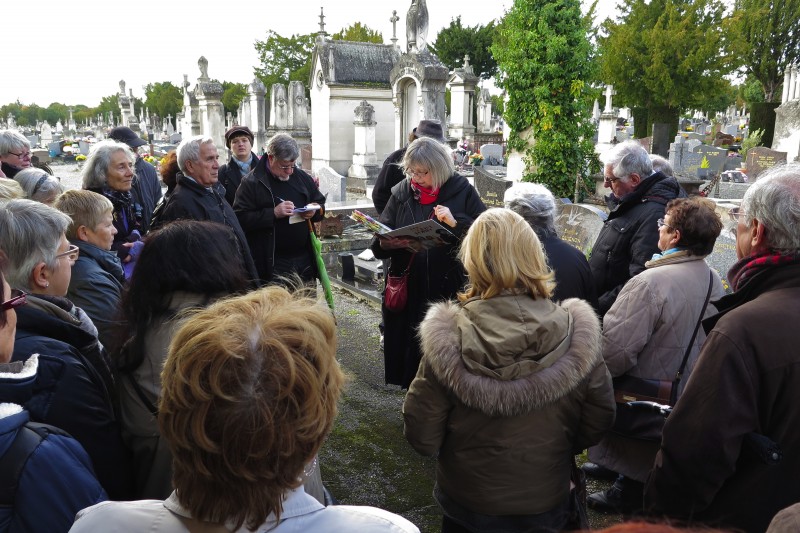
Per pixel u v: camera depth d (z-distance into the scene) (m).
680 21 27.14
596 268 3.57
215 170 3.87
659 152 13.59
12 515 1.24
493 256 1.86
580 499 2.20
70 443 1.37
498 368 1.79
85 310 2.47
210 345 0.98
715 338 1.74
